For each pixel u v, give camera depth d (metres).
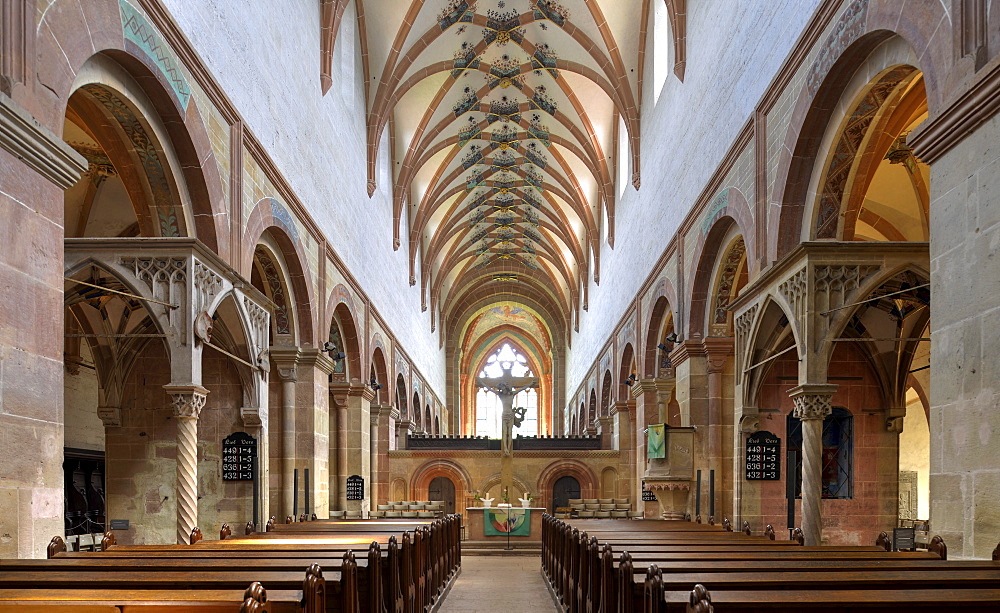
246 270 12.56
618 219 28.97
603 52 23.61
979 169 6.53
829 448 14.52
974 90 6.43
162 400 13.36
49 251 6.82
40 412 6.64
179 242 10.08
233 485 13.55
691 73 17.48
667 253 19.80
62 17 7.22
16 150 6.29
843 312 10.60
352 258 21.47
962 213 6.78
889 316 13.46
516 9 23.45
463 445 32.66
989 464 6.35
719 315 16.81
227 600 4.47
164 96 9.66
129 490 13.15
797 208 11.52
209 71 10.87
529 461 31.06
